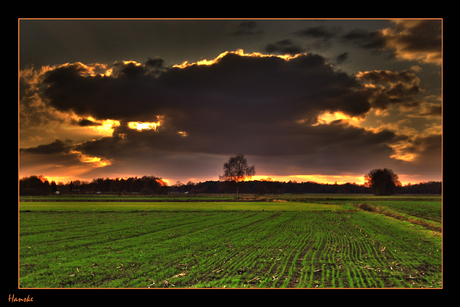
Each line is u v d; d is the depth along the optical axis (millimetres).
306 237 27031
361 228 33500
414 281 14398
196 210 61344
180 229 32781
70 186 171000
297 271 15672
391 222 40188
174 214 52406
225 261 17797
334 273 15375
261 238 26422
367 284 13742
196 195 150625
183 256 19109
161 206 72938
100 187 173500
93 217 46406
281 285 13500
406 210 60531
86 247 22328
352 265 16922
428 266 16969
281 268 16203
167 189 160125
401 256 19297
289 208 67938
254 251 20672
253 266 16641
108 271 15781
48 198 112562
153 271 15789
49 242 24422
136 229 32531
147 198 116250
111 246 22625
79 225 36062
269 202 94500
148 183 162250
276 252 20328
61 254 19906
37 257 19094
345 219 44312
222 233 29719
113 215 50062
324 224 37875
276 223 38750
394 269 16250
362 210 63344
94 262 17703
